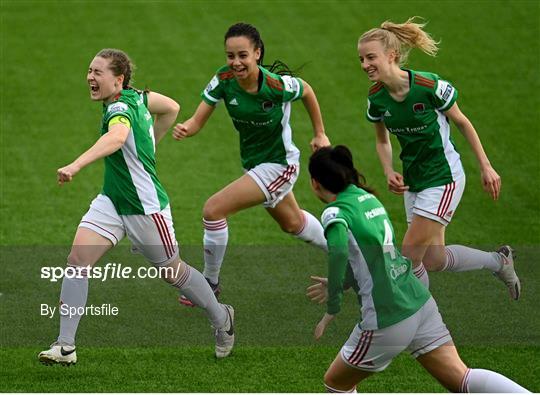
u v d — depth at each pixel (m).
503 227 35.97
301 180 40.91
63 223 36.22
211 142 45.59
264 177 28.31
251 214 37.22
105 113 24.16
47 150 44.38
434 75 26.16
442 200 26.67
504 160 42.91
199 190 39.84
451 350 20.81
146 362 25.34
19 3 65.81
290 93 27.69
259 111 27.53
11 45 58.75
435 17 62.50
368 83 53.41
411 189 27.28
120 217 24.59
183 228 35.88
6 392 23.47
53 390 23.64
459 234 35.25
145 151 24.42
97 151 22.84
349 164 20.80
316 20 62.78
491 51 57.06
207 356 25.77
